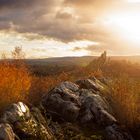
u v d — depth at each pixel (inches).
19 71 989.2
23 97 937.5
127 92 1042.7
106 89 1164.5
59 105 986.1
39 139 738.8
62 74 1430.9
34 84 1200.8
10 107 777.6
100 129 941.8
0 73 922.7
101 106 1001.5
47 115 953.5
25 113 792.3
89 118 965.2
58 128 888.3
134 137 936.9
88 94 1051.3
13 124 732.0
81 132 904.3
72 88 1078.4
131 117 974.4
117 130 927.7
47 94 1053.2
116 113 1017.5
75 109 977.5
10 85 903.7
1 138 641.0
